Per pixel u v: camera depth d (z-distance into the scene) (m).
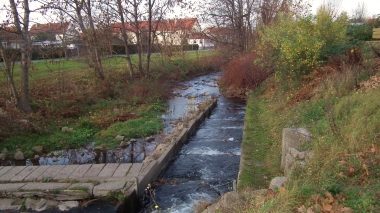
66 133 11.41
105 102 15.71
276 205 4.09
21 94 12.67
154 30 21.67
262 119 12.07
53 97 14.43
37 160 9.39
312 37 12.20
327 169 4.96
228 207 4.85
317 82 11.27
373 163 4.76
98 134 11.52
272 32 13.88
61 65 23.28
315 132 7.00
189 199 6.85
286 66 13.08
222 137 11.20
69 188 6.48
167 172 8.34
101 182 6.80
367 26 16.91
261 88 18.05
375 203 3.91
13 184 6.75
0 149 9.77
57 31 17.78
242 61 20.00
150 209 6.51
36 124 11.59
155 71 24.25
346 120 6.68
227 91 20.55
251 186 6.39
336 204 3.94
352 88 9.20
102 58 19.95
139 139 11.23
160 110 15.88
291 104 11.41
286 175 5.95
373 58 11.66
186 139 10.87
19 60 14.66
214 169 8.45
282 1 23.81
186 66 29.14
